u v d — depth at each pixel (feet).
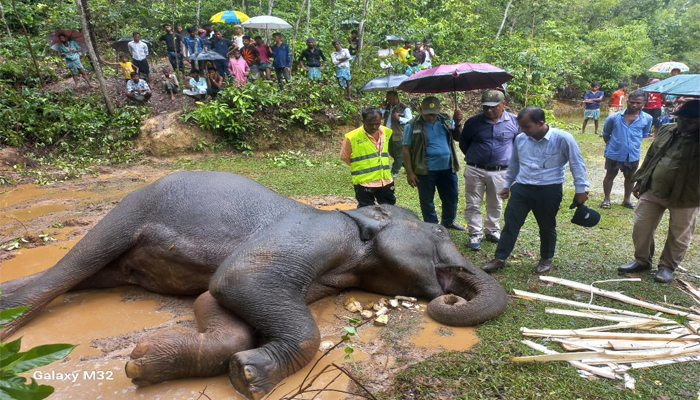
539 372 9.91
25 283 12.80
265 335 10.30
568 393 9.21
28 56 45.29
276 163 35.73
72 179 31.81
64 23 50.80
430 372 9.86
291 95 43.86
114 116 40.81
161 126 39.55
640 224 15.33
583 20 97.96
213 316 10.68
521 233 19.93
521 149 15.25
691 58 94.48
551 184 14.85
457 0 66.33
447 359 10.35
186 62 51.29
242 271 10.44
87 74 49.49
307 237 11.59
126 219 12.51
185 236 12.15
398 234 13.24
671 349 10.65
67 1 57.88
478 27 68.74
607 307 13.12
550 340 11.23
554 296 13.92
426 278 13.14
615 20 99.19
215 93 43.09
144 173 34.06
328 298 13.56
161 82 50.75
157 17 60.85
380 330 11.80
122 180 31.50
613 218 22.43
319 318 12.45
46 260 16.30
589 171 33.91
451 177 19.44
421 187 19.06
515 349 10.80
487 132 17.61
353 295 13.89
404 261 12.83
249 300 10.23
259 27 45.78
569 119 68.69
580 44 81.61
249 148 40.52
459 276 13.30
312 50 46.19
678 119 14.17
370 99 47.98
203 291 12.74
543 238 15.57
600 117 72.02
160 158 38.24
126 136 39.27
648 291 14.40
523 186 15.26
